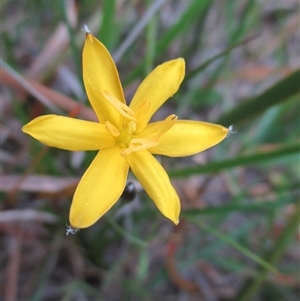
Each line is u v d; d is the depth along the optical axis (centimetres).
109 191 5
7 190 9
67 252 10
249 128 12
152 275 11
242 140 12
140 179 5
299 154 9
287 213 11
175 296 11
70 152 10
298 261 12
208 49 13
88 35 5
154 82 5
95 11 12
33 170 9
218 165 8
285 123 12
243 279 11
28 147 10
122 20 12
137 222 10
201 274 11
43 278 9
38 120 5
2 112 11
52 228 10
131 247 10
